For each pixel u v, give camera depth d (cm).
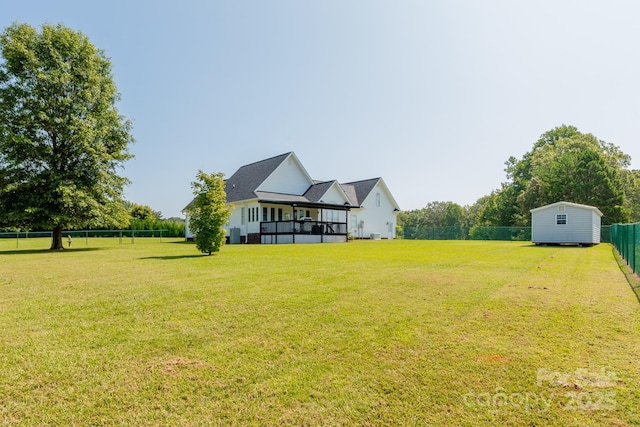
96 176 2017
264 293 589
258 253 1462
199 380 277
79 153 1956
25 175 1855
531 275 801
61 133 1889
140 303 522
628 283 696
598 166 3531
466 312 469
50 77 1838
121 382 274
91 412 232
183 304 515
